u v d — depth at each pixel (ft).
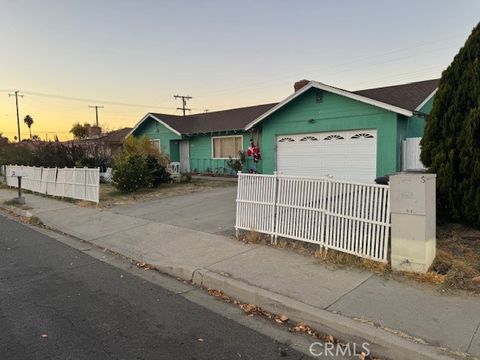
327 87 42.11
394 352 11.10
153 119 77.30
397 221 16.43
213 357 11.05
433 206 16.58
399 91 46.39
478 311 12.85
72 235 28.09
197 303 15.20
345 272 16.99
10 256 22.11
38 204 41.57
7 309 14.43
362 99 39.55
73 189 42.80
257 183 22.56
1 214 37.70
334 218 18.92
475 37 20.26
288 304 13.89
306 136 45.96
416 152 38.34
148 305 14.92
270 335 12.48
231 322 13.43
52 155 64.13
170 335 12.39
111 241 25.35
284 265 18.24
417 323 12.18
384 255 17.13
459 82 20.58
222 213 31.73
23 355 11.10
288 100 45.65
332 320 12.55
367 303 13.78
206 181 56.39
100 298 15.61
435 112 21.52
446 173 20.84
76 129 211.61
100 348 11.52
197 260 19.75
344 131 42.55
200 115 81.35
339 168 43.29
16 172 43.37
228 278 16.74
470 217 20.47
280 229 21.50
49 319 13.56
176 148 75.61
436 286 14.92
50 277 18.31
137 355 11.13
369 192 17.52
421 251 15.90
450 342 11.02
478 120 19.45
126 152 52.11
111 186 53.67
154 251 22.33
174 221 29.55
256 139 61.16
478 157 19.65
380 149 39.60
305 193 20.17
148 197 41.93
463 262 16.61
